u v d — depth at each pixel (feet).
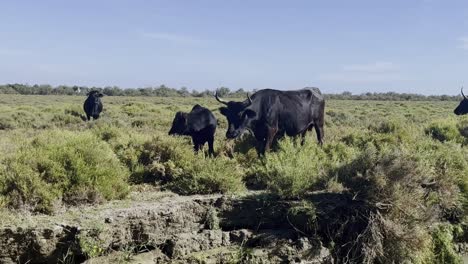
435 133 52.90
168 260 23.43
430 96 332.19
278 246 25.57
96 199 25.43
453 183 31.12
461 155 34.91
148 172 31.14
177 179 30.58
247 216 27.22
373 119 88.07
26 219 22.20
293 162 30.50
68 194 24.98
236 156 36.91
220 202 26.91
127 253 22.81
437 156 33.73
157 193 28.30
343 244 26.55
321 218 26.94
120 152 33.06
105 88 304.71
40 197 23.94
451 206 30.19
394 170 27.84
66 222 22.26
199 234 24.84
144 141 34.86
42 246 21.24
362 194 27.17
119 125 68.03
